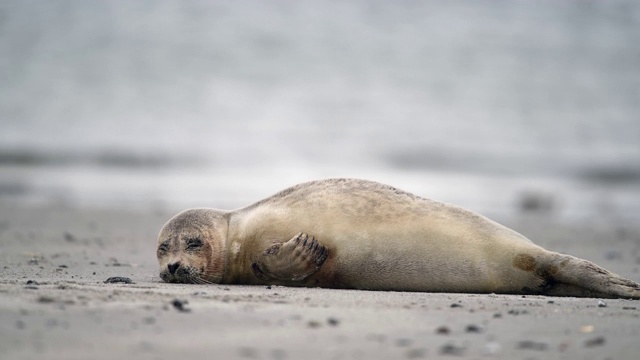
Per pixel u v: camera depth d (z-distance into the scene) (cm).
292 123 13175
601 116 14188
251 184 9038
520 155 11838
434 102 14638
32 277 2922
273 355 1559
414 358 1565
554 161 11475
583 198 8781
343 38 17725
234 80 15112
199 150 11488
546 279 2592
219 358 1527
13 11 17662
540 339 1773
